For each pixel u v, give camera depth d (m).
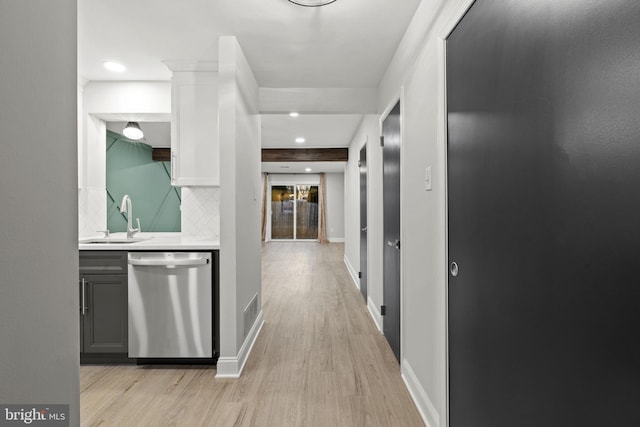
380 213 3.40
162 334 2.54
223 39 2.43
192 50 2.62
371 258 3.91
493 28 1.21
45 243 0.69
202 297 2.54
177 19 2.21
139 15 2.16
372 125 3.88
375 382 2.35
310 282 5.48
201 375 2.46
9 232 0.60
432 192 1.82
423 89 1.97
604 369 0.75
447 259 1.65
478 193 1.33
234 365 2.43
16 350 0.62
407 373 2.31
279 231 11.71
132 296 2.55
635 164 0.67
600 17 0.75
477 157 1.34
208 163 2.84
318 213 11.67
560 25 0.88
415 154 2.14
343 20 2.22
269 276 5.93
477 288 1.35
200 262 2.52
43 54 0.68
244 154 2.76
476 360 1.36
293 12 2.13
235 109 2.45
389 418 1.94
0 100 0.58
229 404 2.08
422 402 1.97
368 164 4.15
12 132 0.61
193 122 2.84
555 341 0.90
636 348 0.67
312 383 2.34
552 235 0.91
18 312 0.62
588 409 0.79
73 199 0.77
